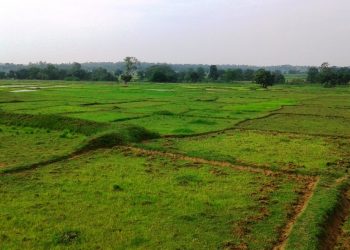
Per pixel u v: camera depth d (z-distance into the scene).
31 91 88.88
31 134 34.59
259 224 15.51
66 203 17.42
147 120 44.19
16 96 69.50
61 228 14.81
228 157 26.06
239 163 24.86
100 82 175.62
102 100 67.62
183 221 15.70
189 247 13.53
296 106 63.44
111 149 28.20
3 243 13.58
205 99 75.50
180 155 26.88
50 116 39.81
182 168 23.69
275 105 64.69
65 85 128.12
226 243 13.84
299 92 106.56
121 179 21.12
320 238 14.34
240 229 14.99
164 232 14.64
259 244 13.84
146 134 32.75
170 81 185.88
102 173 22.20
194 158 26.27
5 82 155.25
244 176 22.23
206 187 20.05
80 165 23.91
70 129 36.50
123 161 25.06
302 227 14.98
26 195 18.31
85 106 56.44
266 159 25.95
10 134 34.44
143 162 24.89
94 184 20.17
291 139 33.97
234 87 133.25
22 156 25.64
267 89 123.12
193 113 51.84
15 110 48.69
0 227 14.80
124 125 34.81
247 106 62.41
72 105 57.12
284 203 17.92
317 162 25.45
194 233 14.61
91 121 37.31
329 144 32.03
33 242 13.72
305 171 23.16
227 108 58.84
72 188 19.44
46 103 59.31
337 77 153.25
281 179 21.86
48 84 136.62
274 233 14.72
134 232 14.61
